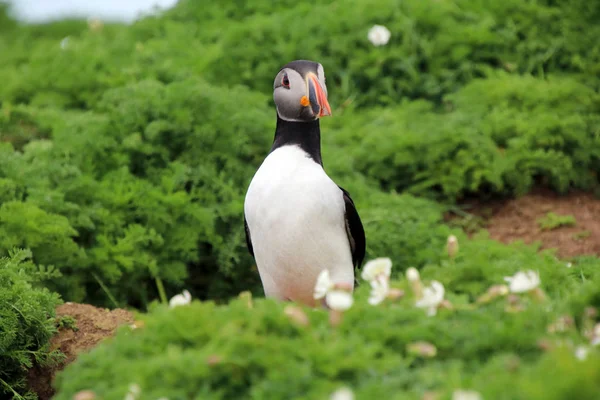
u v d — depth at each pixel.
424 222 12.73
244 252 12.62
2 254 11.07
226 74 16.66
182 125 12.98
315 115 9.02
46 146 13.33
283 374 5.78
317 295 6.92
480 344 6.21
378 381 5.73
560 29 17.05
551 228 13.50
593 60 16.58
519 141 14.45
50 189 12.09
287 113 9.22
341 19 17.39
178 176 12.62
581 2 17.33
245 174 13.12
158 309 6.90
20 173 12.07
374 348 6.05
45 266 11.38
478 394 5.27
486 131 14.74
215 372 6.02
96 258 11.62
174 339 6.49
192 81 13.78
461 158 14.30
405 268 12.12
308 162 9.10
